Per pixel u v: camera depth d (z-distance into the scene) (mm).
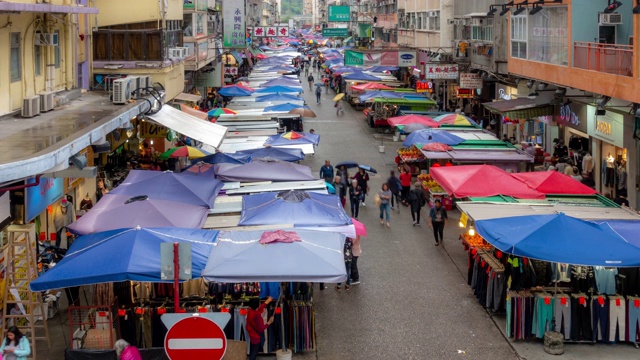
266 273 10938
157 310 11875
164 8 24406
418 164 26781
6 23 14367
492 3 32219
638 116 17781
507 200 16375
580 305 12352
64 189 17125
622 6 21344
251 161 20141
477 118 37125
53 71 17531
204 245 11914
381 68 52562
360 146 34375
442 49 42375
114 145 21906
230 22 43438
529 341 12672
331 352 12242
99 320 11789
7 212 13094
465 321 13586
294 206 14547
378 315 13906
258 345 11828
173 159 24906
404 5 57875
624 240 12094
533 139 31094
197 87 41812
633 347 12406
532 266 12844
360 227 14648
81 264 10805
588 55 20250
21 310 11977
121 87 17594
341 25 124562
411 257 17734
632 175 20953
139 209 13875
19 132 12945
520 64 26375
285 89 41000
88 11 15945
